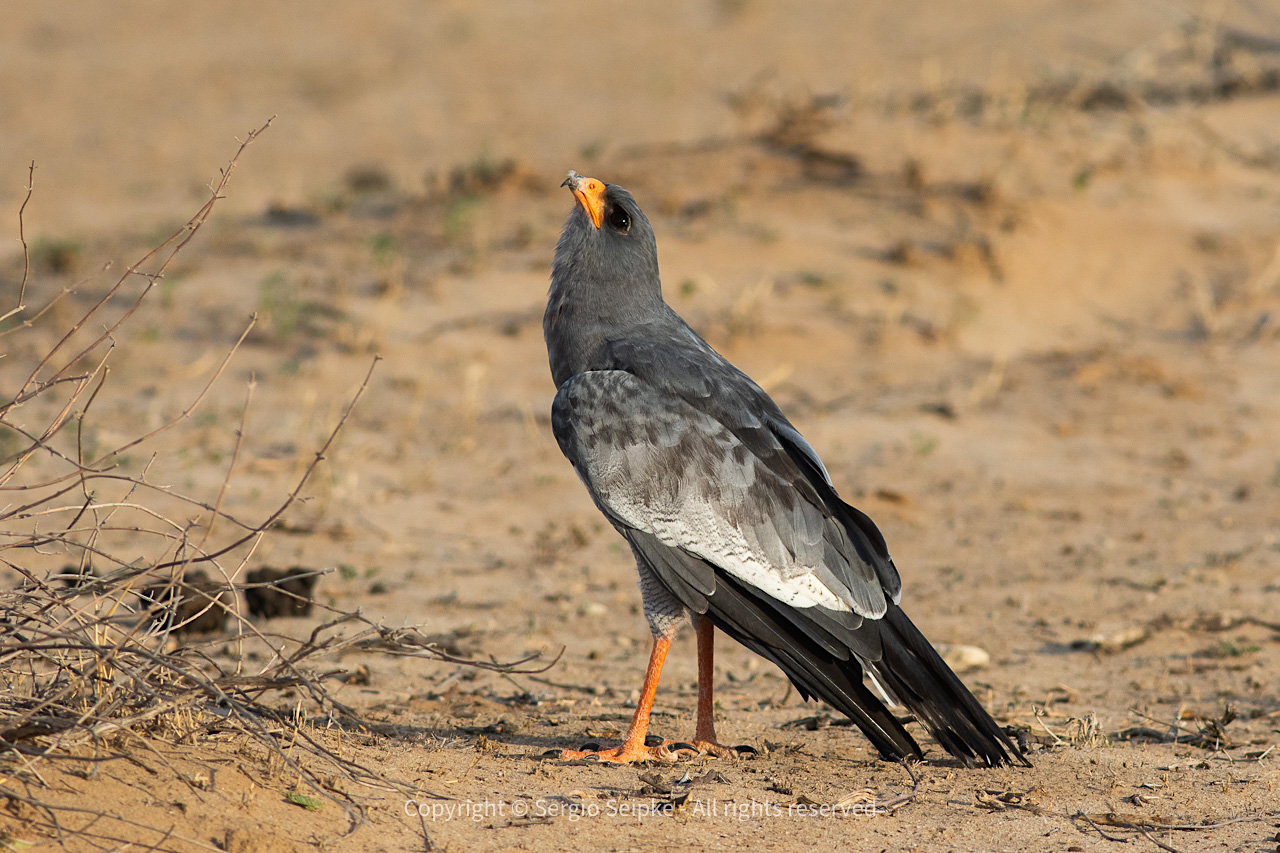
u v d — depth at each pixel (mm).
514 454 15148
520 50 42438
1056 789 6965
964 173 22406
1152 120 25875
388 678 9133
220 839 5379
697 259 19797
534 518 13555
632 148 25531
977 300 19422
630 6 46938
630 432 7461
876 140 23500
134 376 16484
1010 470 15047
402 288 19141
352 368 17000
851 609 7176
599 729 8094
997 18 41125
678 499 7316
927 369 17656
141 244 21828
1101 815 6512
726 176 22656
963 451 15508
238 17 46844
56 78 40500
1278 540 12883
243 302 18750
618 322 8102
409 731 7727
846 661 7219
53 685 5914
